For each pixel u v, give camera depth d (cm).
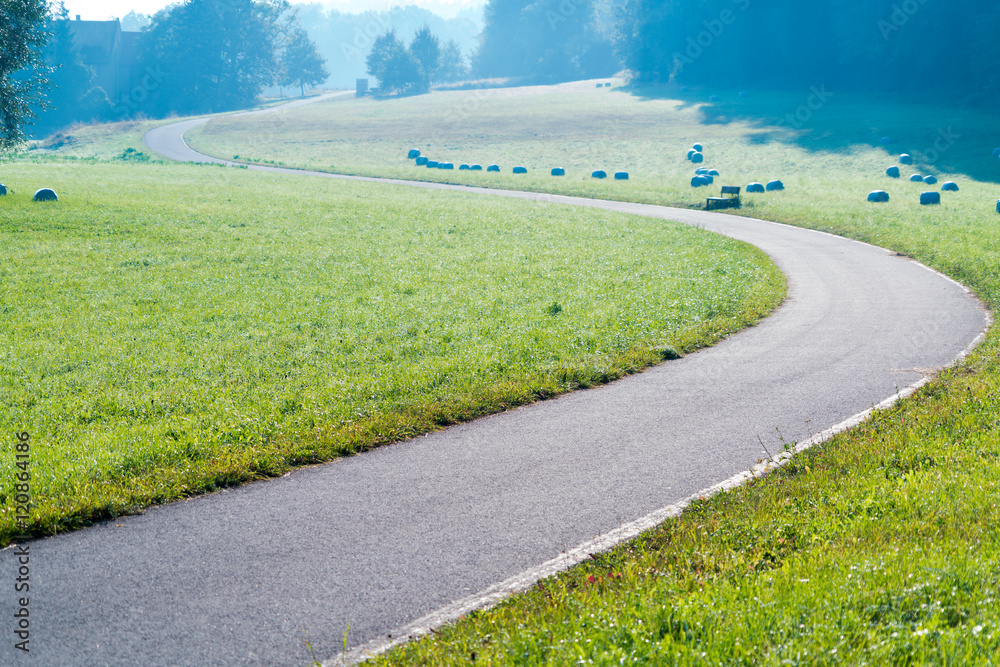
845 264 2397
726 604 533
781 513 730
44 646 562
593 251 2683
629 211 4059
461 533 742
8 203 3456
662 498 814
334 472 907
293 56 17125
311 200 4306
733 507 757
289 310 1820
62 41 13038
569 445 984
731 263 2380
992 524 659
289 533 746
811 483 799
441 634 557
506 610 582
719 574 605
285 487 863
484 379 1252
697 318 1683
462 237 3061
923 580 548
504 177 6088
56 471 869
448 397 1155
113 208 3562
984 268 2116
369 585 648
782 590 553
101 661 546
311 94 17875
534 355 1396
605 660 462
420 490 849
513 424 1075
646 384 1259
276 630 583
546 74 15225
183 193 4438
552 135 8794
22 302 1872
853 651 462
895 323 1630
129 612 608
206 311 1802
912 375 1253
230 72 14712
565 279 2189
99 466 884
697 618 512
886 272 2244
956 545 621
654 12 11081
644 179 5912
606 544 711
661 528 726
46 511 761
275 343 1530
